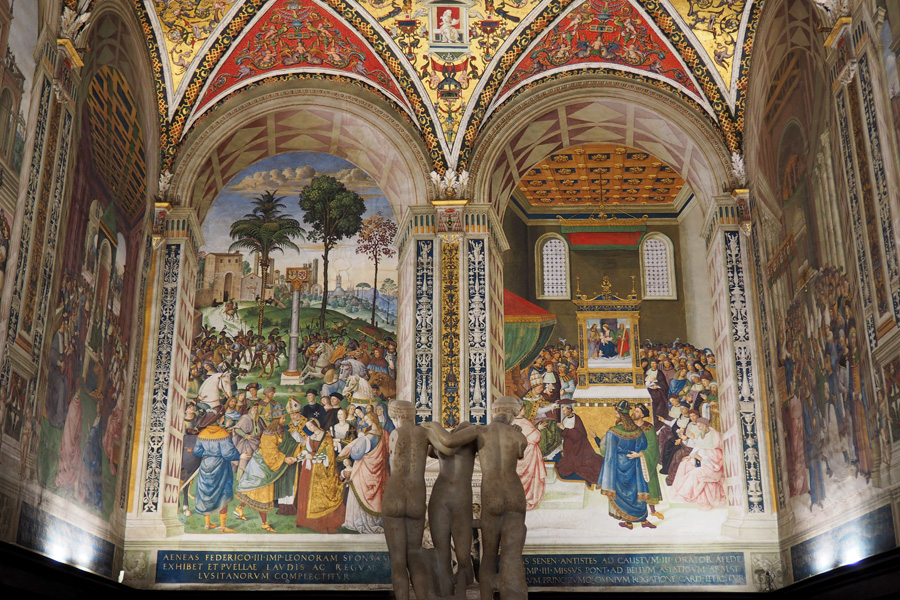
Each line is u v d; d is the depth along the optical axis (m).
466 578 10.98
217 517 14.82
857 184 11.48
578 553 14.80
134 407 14.72
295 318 16.17
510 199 17.39
